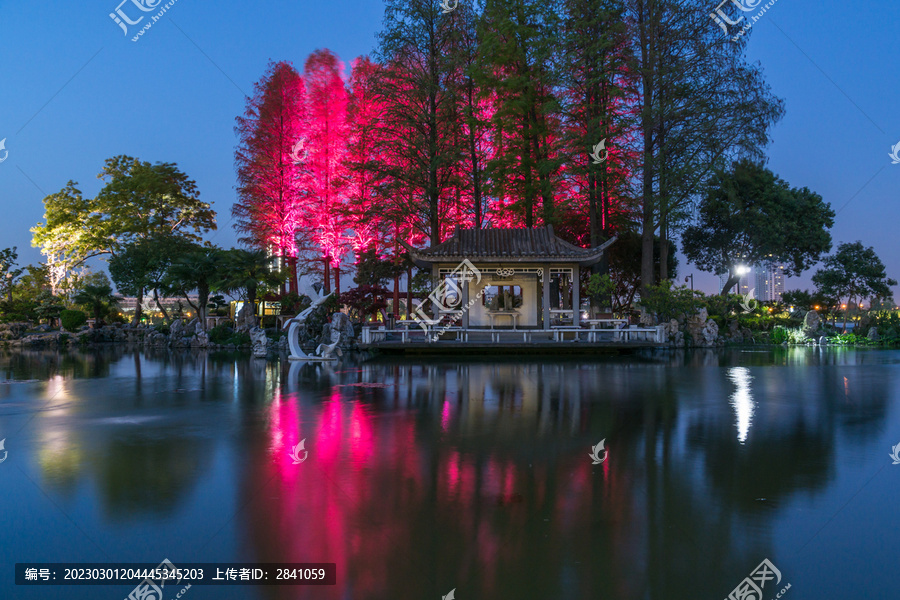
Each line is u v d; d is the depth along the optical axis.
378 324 26.05
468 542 4.23
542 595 3.50
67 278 48.94
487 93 30.84
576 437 7.62
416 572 3.77
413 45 30.88
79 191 45.62
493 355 22.67
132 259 39.16
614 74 31.59
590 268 36.56
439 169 31.64
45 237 46.44
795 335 32.06
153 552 4.10
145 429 8.24
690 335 28.28
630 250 38.22
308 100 40.19
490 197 33.72
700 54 28.78
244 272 31.39
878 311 34.75
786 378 14.60
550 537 4.31
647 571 3.79
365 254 36.25
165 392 12.38
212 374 16.27
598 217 33.25
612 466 6.19
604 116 29.61
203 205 47.81
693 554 4.04
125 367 18.91
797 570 3.83
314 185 40.16
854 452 6.80
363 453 6.77
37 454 6.76
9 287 45.53
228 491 5.36
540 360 20.38
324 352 21.16
